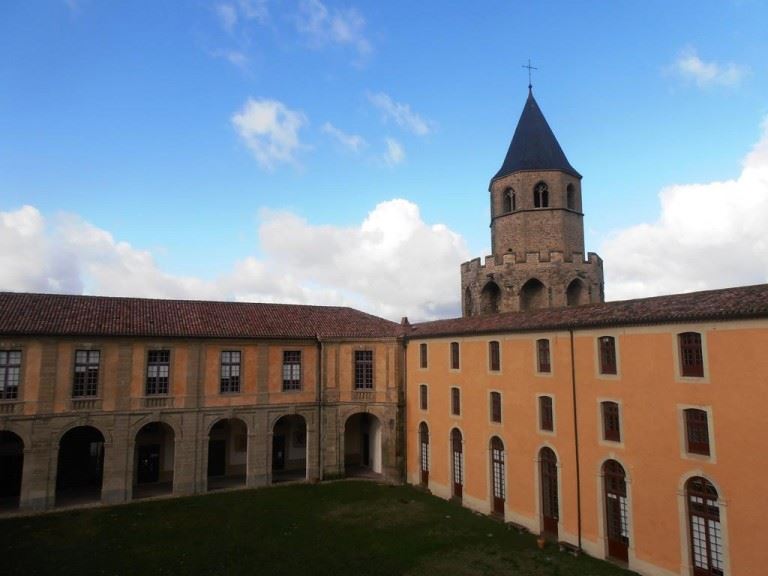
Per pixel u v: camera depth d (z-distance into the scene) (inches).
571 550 1176.8
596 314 1202.6
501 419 1445.6
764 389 863.1
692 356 988.6
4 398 1489.9
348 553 1188.5
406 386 1910.7
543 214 2224.4
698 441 969.5
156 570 1096.2
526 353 1369.3
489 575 1064.2
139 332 1649.9
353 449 2175.2
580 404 1203.9
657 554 1018.7
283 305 2124.8
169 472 1868.8
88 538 1282.0
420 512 1499.8
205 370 1750.7
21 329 1498.5
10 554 1181.1
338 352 1945.1
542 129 2345.0
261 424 1813.5
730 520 898.1
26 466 1489.9
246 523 1398.9
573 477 1211.2
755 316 874.1
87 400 1572.3
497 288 2258.9
